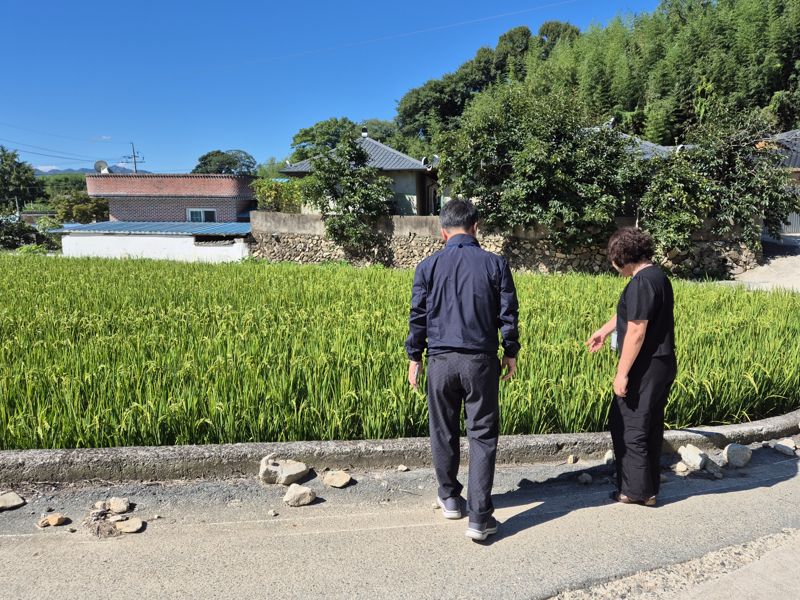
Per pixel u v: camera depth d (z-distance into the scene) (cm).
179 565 274
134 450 370
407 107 6500
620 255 343
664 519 331
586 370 482
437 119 6078
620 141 1762
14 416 376
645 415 337
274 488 363
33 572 265
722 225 1675
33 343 511
